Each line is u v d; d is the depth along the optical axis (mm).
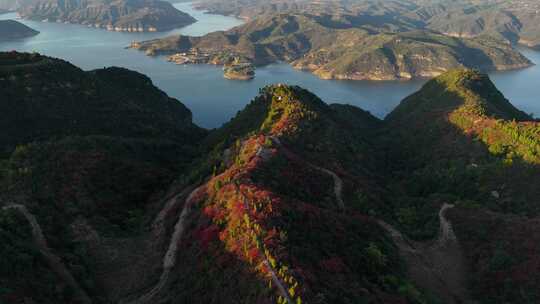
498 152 130875
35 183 86000
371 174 132875
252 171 84875
